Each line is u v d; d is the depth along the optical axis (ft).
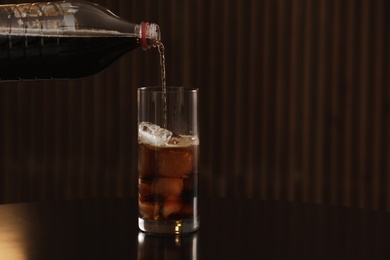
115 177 9.49
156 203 3.90
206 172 9.41
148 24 3.85
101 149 9.48
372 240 3.86
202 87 9.30
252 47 9.21
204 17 9.21
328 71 9.21
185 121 3.89
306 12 9.13
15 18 3.97
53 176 9.54
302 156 9.32
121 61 9.34
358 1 9.12
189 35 9.24
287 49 9.19
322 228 4.09
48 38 3.94
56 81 9.42
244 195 9.41
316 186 9.35
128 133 9.45
